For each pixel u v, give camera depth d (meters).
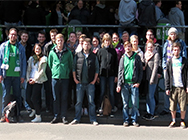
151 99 6.64
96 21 8.30
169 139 5.44
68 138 5.44
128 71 6.41
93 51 7.26
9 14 8.28
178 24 8.35
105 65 6.79
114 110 7.45
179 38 7.49
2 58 6.65
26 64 7.02
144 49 7.79
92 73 6.53
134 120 6.47
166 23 8.11
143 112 7.41
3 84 6.68
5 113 6.55
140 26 8.03
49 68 6.87
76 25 8.21
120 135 5.68
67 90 6.62
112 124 6.63
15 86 6.72
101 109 6.91
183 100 6.23
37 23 8.49
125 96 6.49
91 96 6.57
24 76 6.79
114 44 7.24
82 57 6.56
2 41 8.57
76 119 6.59
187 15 8.95
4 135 5.61
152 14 7.91
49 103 7.33
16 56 6.68
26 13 8.49
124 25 8.08
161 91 8.32
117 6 10.37
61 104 6.61
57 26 8.30
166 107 7.13
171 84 6.30
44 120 6.92
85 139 5.38
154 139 5.43
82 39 7.08
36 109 6.70
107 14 8.34
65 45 6.77
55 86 6.56
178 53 6.25
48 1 9.87
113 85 6.89
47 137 5.49
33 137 5.48
